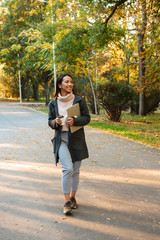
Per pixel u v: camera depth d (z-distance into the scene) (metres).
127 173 5.37
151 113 21.73
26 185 4.70
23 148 7.88
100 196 4.17
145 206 3.79
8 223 3.31
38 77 34.84
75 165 3.70
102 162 6.23
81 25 13.90
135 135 9.97
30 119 15.90
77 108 3.55
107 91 14.98
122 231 3.10
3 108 26.52
